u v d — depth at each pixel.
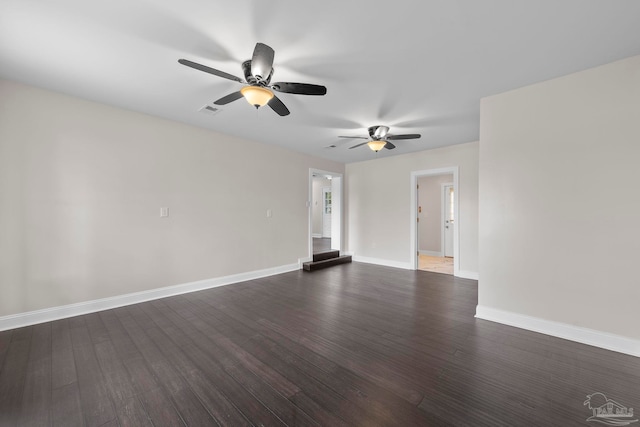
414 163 5.45
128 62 2.27
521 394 1.67
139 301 3.40
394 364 2.01
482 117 2.87
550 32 1.86
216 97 2.95
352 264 6.00
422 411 1.53
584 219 2.34
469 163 4.72
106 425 1.44
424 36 1.92
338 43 1.99
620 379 1.82
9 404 1.58
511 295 2.70
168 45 2.04
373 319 2.87
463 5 1.62
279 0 1.59
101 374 1.88
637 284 2.13
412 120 3.57
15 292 2.63
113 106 3.20
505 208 2.73
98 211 3.10
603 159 2.26
